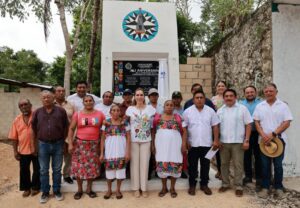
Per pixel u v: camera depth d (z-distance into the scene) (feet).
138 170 17.53
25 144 17.49
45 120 16.75
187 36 45.01
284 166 20.68
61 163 17.26
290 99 20.62
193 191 17.69
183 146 17.54
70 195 17.74
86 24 43.86
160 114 18.11
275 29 20.58
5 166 26.40
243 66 24.82
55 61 65.57
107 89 23.54
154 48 24.56
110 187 17.40
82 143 17.15
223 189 18.15
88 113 17.34
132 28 24.44
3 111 41.24
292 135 20.68
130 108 17.81
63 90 18.92
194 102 18.16
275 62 20.53
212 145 17.99
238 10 26.32
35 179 17.97
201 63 31.81
